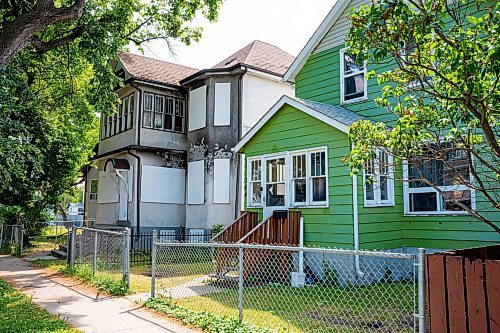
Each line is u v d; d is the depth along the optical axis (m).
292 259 10.87
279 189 12.33
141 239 18.91
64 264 14.80
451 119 5.27
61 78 19.03
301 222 11.28
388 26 4.56
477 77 4.06
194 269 12.82
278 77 19.23
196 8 17.88
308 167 11.45
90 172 26.44
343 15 13.80
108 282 10.10
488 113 4.61
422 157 6.25
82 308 7.95
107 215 22.22
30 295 9.32
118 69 21.77
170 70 22.55
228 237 11.62
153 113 20.30
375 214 10.70
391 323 6.42
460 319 3.85
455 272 3.92
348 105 13.40
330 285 10.05
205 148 19.06
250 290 9.41
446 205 10.79
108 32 15.11
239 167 18.05
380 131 5.87
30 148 11.89
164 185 20.09
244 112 18.41
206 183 18.83
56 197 20.06
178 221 20.31
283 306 7.73
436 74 4.78
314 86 14.55
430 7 4.28
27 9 12.67
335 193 10.66
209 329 6.27
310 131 11.45
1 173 11.02
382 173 9.57
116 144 21.69
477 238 10.12
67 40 13.88
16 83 12.72
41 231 23.41
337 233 10.51
